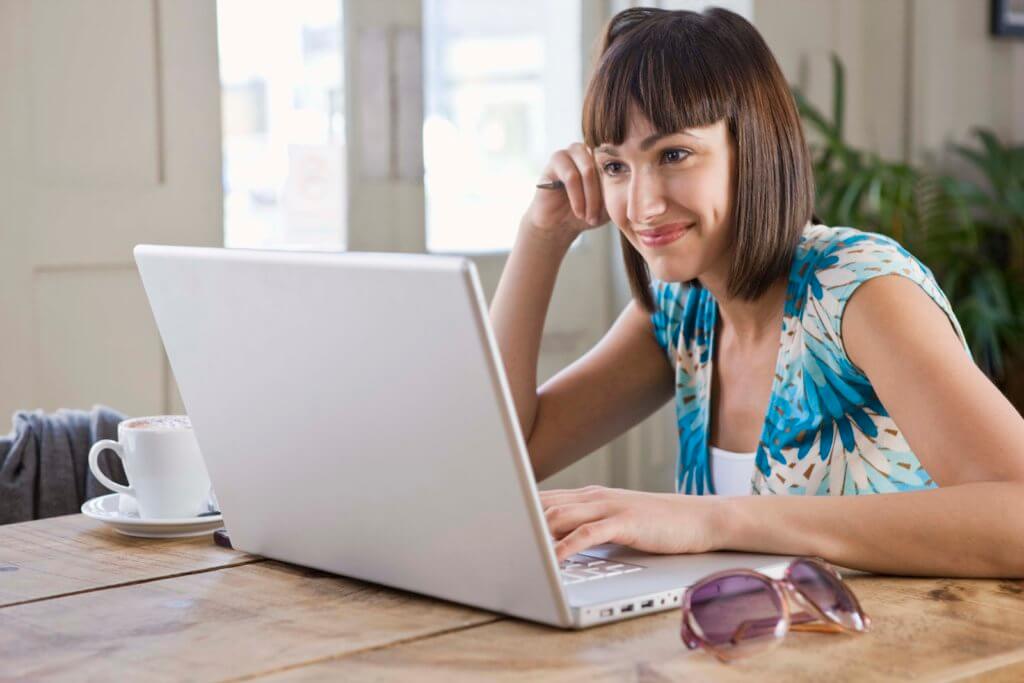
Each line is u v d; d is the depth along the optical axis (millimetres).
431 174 3318
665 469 3730
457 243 3400
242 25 2934
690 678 817
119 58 2756
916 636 906
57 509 1660
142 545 1244
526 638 906
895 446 1344
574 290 3619
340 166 3131
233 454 1127
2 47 2604
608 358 1703
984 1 3994
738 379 1505
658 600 961
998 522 1063
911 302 1262
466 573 961
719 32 1340
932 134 3906
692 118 1287
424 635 918
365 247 3191
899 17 3842
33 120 2654
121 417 1735
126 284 2811
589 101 1341
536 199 1634
